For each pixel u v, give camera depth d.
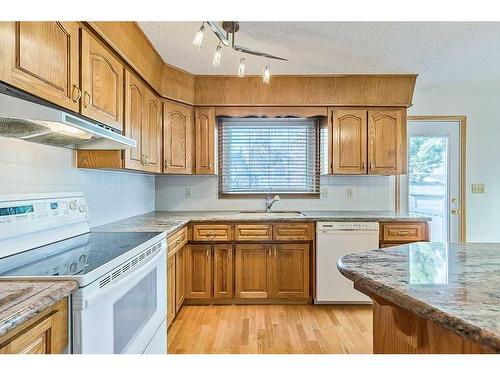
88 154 2.12
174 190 3.73
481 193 3.82
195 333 2.50
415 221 3.08
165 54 2.73
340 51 2.70
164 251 2.03
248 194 3.75
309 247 3.11
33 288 1.00
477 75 3.31
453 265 1.13
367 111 3.39
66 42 1.48
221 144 3.77
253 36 2.41
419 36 2.42
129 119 2.27
